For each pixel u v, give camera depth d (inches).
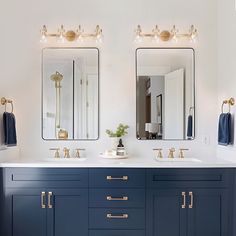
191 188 93.8
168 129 113.7
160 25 113.5
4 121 101.0
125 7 113.3
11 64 112.8
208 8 113.7
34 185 94.0
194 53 113.8
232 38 100.0
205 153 113.5
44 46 113.4
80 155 113.0
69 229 93.7
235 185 93.8
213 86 113.9
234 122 98.8
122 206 93.6
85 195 93.7
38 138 113.1
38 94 113.3
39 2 113.2
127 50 113.3
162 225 93.7
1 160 96.6
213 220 94.0
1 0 109.6
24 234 94.0
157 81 113.6
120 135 110.7
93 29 113.2
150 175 93.6
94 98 113.4
